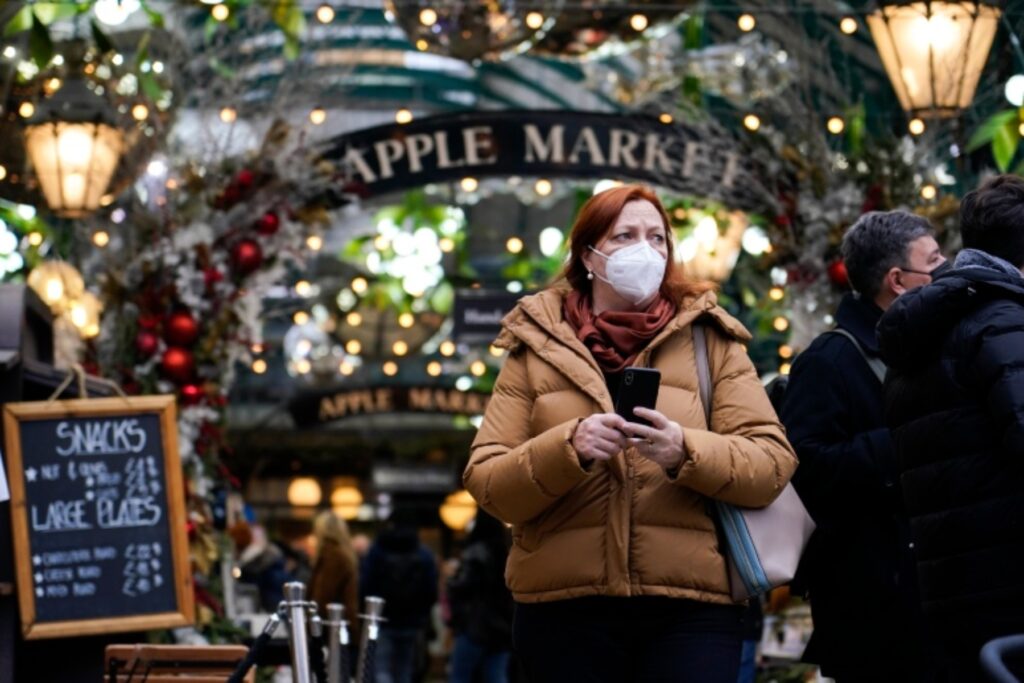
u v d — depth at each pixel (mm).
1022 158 13203
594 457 6391
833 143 13523
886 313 6750
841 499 7848
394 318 23812
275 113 13078
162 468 10102
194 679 9211
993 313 6457
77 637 10570
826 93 13711
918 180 13078
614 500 6629
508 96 23359
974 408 6488
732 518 6734
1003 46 12789
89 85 11852
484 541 16641
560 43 13414
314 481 34562
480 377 25938
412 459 33500
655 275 6801
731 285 17250
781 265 13344
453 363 26469
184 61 13242
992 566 6406
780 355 15305
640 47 15086
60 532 9898
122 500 10016
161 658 9242
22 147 11742
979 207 6871
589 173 13156
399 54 19547
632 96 15805
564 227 21281
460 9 12484
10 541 9898
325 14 13500
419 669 20922
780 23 13586
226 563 13664
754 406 6848
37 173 11727
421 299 22484
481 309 17422
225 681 9188
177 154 13102
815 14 14117
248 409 31922
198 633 12523
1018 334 6375
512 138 13148
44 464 9906
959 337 6512
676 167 13203
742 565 6684
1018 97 11617
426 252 20312
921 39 10828
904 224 8141
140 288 12859
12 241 14000
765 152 13148
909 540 7828
